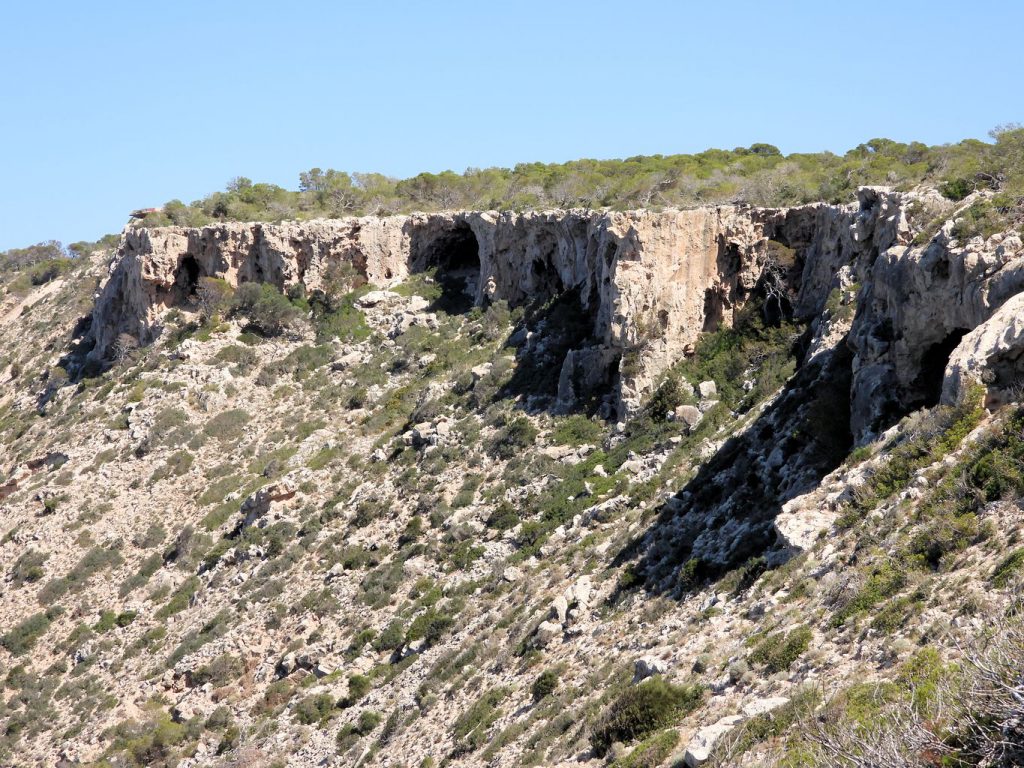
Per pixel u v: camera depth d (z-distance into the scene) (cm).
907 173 6825
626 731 3109
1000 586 2592
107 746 5903
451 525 6378
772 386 5891
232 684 6028
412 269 10125
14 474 9150
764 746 2488
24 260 18100
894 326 4162
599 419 6838
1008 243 3694
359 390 8588
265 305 9731
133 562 7562
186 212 11206
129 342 10344
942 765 1894
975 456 3206
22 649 7038
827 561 3372
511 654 4625
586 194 9969
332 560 6612
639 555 4800
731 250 7025
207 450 8488
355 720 5053
